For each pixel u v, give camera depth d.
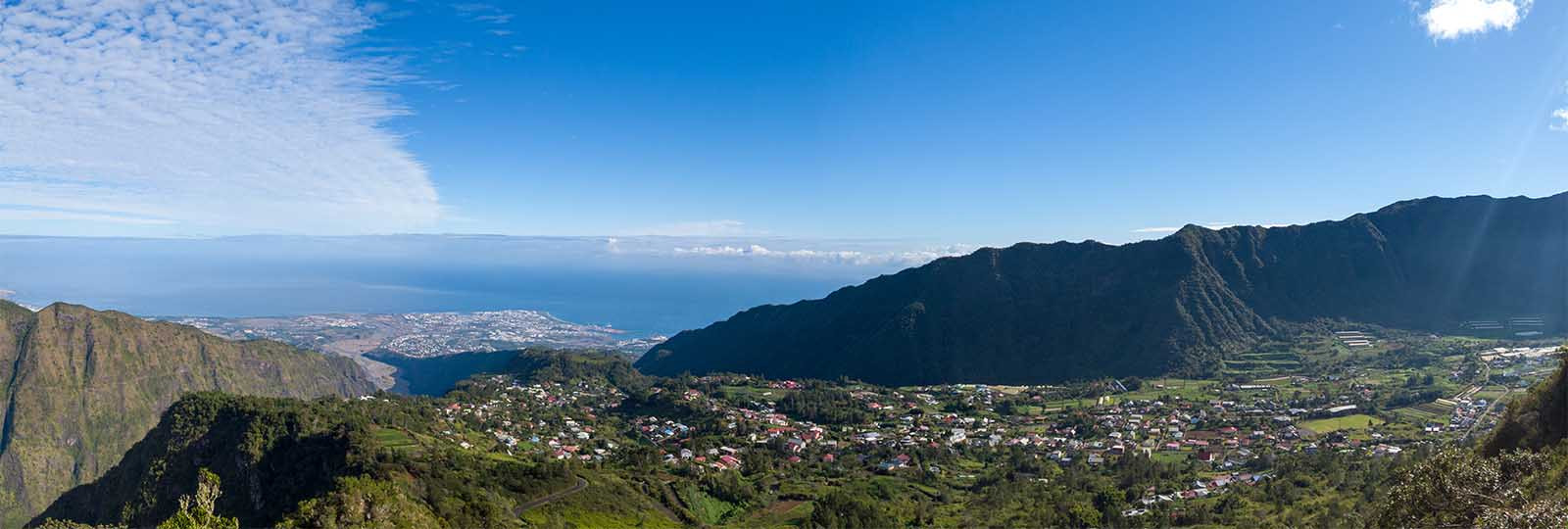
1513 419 67.50
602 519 102.19
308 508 59.88
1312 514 87.25
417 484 97.38
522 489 106.06
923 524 104.62
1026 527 98.81
